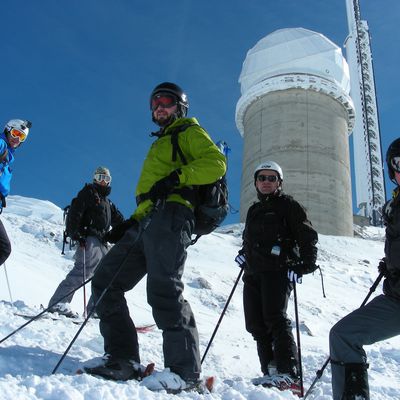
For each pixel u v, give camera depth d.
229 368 5.54
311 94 31.48
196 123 4.16
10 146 5.91
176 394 3.57
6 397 2.82
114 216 7.83
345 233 29.53
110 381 3.53
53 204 21.91
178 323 3.78
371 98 50.44
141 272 4.12
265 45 33.34
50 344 4.77
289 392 4.09
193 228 4.02
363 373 3.46
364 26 52.72
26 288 8.52
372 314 3.52
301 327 10.37
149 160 4.16
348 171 31.73
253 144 31.62
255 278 5.11
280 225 5.00
